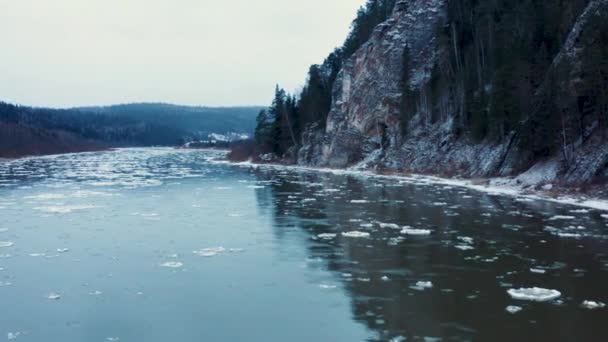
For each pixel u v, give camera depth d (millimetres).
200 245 25156
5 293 18203
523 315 15547
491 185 46562
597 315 15438
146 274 20344
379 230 28172
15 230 29016
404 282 18922
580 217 30703
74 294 18062
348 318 15586
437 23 74062
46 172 74812
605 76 39344
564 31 52000
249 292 18078
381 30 81375
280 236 27000
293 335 14430
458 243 24672
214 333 14648
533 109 46781
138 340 14258
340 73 91438
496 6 65188
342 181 57344
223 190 48562
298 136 99938
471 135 58000
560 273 19656
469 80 62219
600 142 39719
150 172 74938
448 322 15117
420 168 62469
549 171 42656
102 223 31109
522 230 27297
